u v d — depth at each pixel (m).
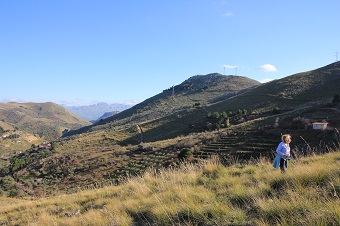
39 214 10.41
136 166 45.22
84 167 57.72
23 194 44.41
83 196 12.56
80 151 85.00
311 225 4.01
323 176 6.13
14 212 12.74
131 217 6.72
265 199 5.62
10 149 165.00
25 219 10.13
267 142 39.00
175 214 5.82
